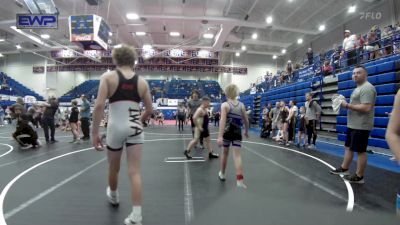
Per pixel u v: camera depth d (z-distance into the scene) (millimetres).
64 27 21625
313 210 552
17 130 8570
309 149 8602
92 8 17188
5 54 32594
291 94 15188
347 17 18547
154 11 17578
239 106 4301
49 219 2984
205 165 5949
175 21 19141
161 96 32062
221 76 34938
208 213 553
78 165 5938
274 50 29016
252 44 25906
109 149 2924
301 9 17562
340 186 4281
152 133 14648
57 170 5441
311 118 8938
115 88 2758
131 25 20812
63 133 14422
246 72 30578
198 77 36219
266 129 12367
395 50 8977
